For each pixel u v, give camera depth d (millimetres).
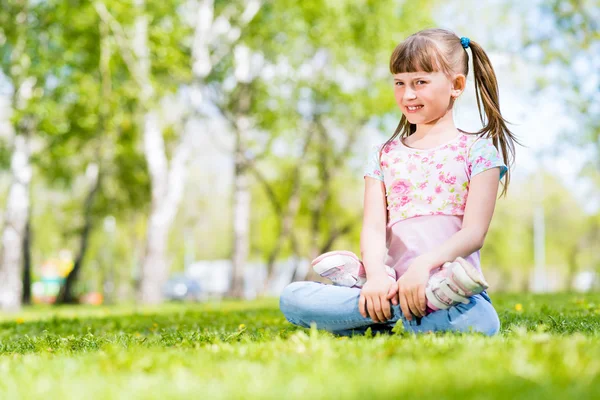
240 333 4199
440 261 3467
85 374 2729
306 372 2479
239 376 2463
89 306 20766
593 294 11664
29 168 21938
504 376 2252
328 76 23125
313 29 20422
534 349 2621
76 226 34812
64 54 19547
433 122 3895
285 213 31609
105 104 19531
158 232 20031
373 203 3895
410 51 3758
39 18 19391
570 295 11445
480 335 3342
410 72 3770
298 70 22531
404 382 2199
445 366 2418
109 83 19266
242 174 23547
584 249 50750
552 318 4871
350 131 26578
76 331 6406
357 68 21922
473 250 3549
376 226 3822
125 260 46969
